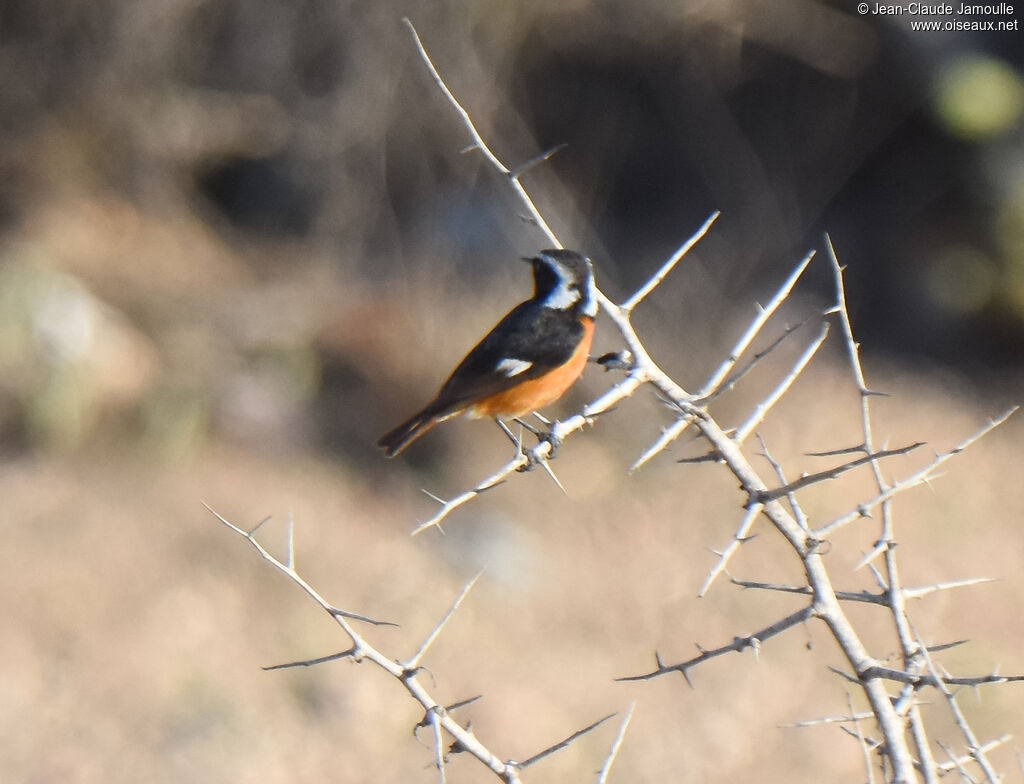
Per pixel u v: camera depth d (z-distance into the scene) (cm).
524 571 1403
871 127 2042
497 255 1738
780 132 2078
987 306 1877
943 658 1284
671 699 1234
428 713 415
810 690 1258
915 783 405
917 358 1881
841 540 1495
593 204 1997
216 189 2019
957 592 1413
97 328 1546
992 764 1109
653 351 1712
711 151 2047
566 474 1578
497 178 1786
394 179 1833
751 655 1302
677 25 1922
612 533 1488
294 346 1628
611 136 2038
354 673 1205
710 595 1396
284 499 1437
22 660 1147
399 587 1331
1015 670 1272
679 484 1592
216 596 1268
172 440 1480
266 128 1880
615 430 1641
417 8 1742
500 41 1792
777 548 1480
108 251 1825
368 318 1638
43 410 1441
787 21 1955
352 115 1788
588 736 1172
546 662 1269
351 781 1093
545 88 1978
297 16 1786
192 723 1110
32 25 1803
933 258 1934
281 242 1920
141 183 1947
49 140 1870
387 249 1797
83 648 1174
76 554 1291
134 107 1884
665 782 1123
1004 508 1571
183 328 1647
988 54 2009
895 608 435
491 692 1209
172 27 1831
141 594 1254
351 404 1596
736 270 1948
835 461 1630
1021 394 1819
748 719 1214
